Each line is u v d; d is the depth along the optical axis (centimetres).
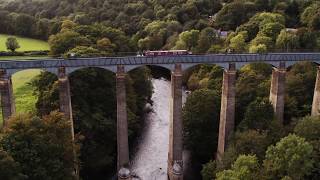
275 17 15238
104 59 8344
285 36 13125
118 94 8619
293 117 9375
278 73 9012
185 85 15350
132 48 15112
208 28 15688
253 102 8981
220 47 14375
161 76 16888
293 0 17250
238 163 6994
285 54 8919
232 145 8375
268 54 8869
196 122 9944
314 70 10931
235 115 10025
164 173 9675
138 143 11012
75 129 9194
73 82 9638
